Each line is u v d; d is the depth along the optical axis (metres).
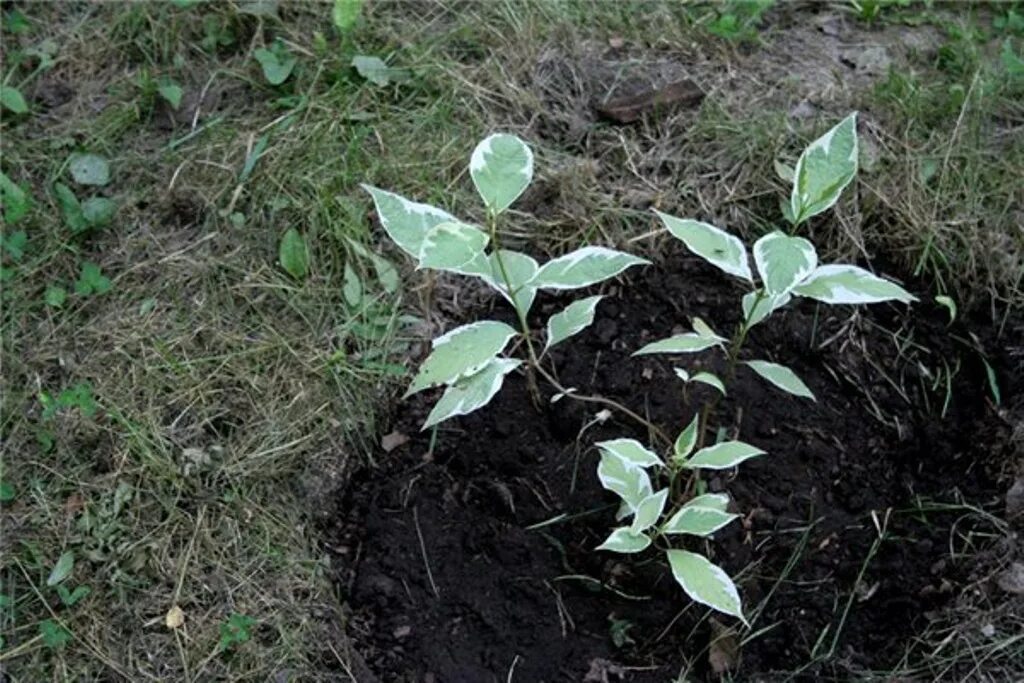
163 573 2.35
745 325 2.27
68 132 3.00
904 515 2.46
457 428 2.57
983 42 3.14
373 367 2.60
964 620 2.28
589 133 2.96
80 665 2.26
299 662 2.27
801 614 2.34
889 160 2.88
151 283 2.74
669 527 2.19
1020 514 2.38
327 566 2.40
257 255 2.77
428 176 2.86
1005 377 2.62
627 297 2.74
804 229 2.82
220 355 2.62
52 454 2.50
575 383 2.61
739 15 3.20
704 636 2.32
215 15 3.17
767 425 2.55
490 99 3.00
